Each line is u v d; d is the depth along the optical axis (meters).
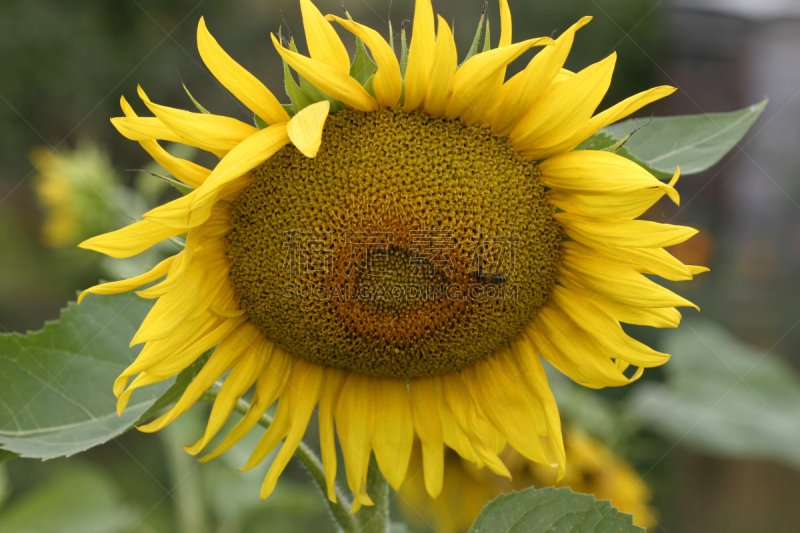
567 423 0.87
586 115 0.66
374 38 0.65
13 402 0.68
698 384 0.93
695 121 0.75
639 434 1.12
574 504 0.66
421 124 0.67
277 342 0.69
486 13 0.66
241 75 0.65
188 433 0.89
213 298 0.67
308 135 0.64
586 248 0.68
